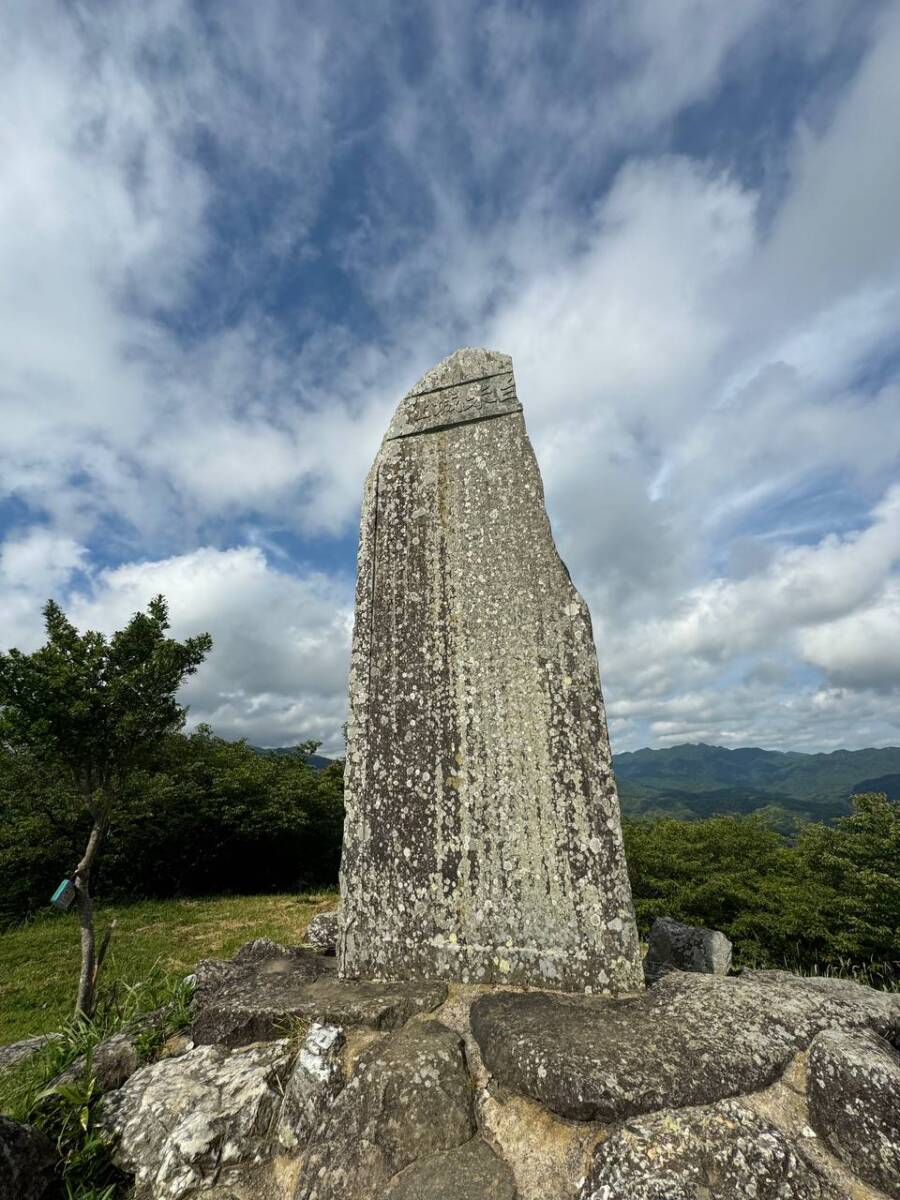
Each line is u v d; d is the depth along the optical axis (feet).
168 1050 10.93
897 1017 9.43
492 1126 7.97
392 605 14.23
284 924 43.42
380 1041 9.41
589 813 11.52
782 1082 8.00
